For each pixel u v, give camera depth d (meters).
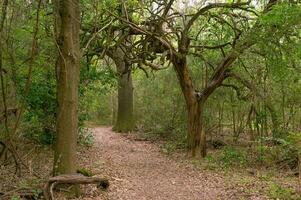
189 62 20.23
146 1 15.70
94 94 17.72
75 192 9.53
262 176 12.84
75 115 9.65
